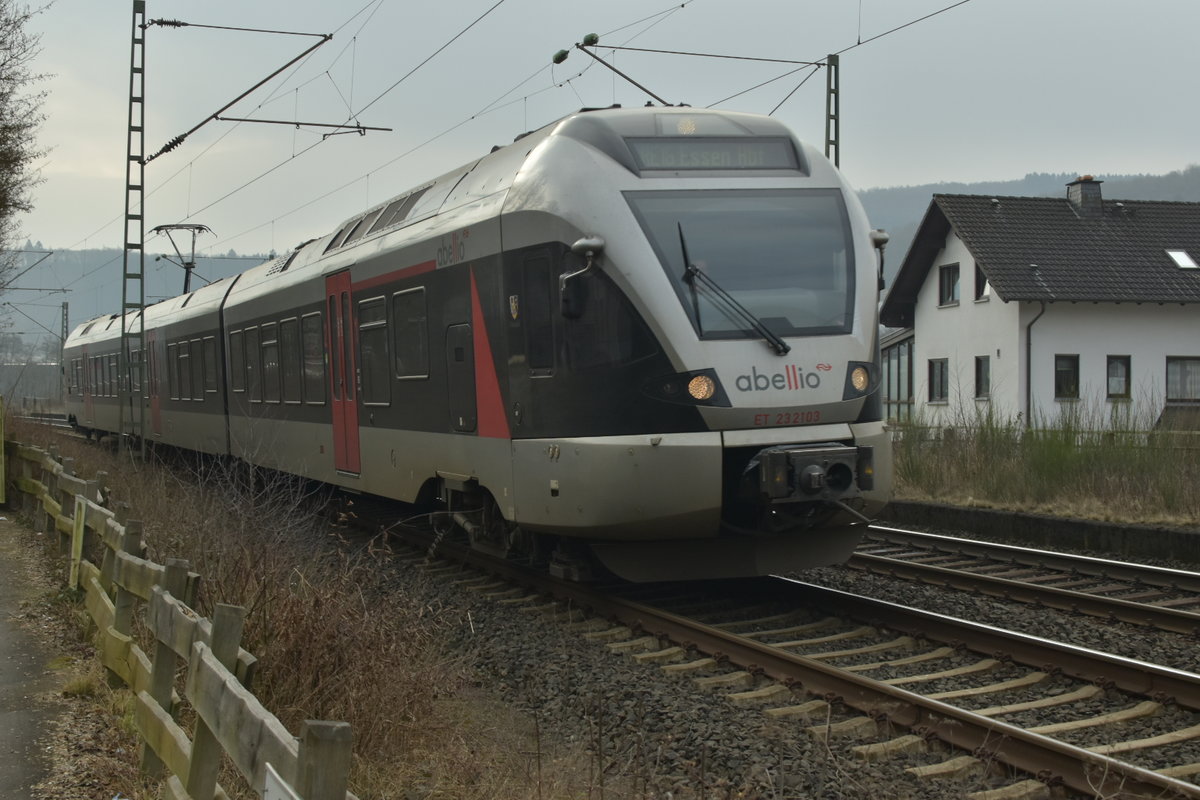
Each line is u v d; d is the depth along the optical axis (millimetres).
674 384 7996
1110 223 33312
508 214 9000
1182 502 12078
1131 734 5750
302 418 14312
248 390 16734
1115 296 30656
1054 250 31953
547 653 7629
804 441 8141
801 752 5473
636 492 8023
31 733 5652
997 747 5281
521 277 8867
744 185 8688
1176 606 8969
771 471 7871
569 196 8453
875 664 7133
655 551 8531
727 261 8336
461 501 10578
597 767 5355
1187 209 34375
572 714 6289
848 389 8344
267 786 2922
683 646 7535
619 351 8148
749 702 6418
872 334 8609
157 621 4926
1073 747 4984
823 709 6191
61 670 6879
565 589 9328
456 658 7422
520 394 8898
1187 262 32250
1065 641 7820
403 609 7047
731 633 7863
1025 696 6457
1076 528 11977
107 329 28172
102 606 6742
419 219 11016
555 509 8547
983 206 33344
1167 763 5332
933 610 8820
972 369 32719
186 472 16188
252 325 16438
